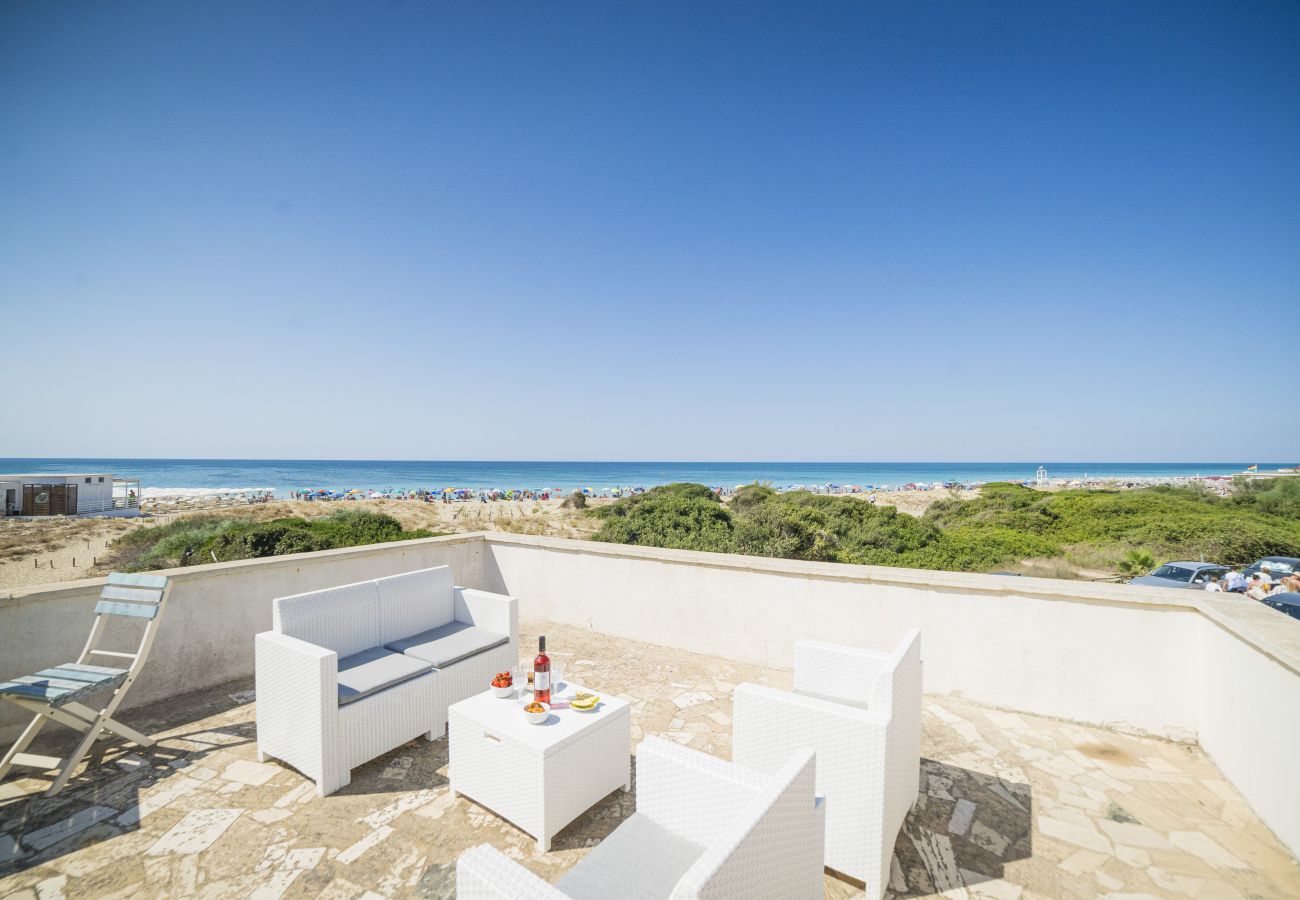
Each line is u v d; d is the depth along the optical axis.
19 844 2.41
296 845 2.42
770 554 12.23
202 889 2.16
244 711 3.75
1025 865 2.37
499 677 2.93
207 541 11.37
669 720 3.70
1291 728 2.46
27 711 3.35
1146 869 2.34
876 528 15.45
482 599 4.11
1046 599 3.81
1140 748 3.41
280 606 3.24
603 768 2.74
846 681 2.98
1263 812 2.67
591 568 5.60
